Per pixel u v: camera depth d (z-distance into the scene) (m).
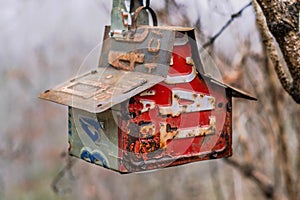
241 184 3.02
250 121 2.58
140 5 1.81
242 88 2.43
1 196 3.49
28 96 3.36
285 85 1.78
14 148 3.45
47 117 3.46
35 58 3.19
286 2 1.59
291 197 2.55
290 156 2.62
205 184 3.54
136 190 3.61
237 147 2.64
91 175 3.49
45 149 3.47
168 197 3.57
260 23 1.92
